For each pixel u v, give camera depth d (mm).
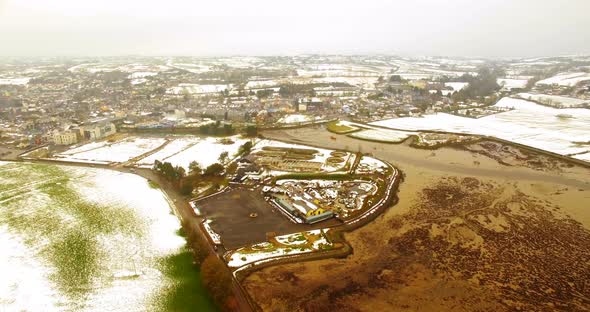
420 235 110625
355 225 115812
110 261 96938
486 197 139500
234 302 79062
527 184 153375
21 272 91812
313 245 103312
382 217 122625
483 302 81250
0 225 113312
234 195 138875
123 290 85750
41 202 130250
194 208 127688
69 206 127562
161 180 155625
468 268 94125
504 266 95062
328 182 152250
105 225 114938
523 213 126000
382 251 101875
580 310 78875
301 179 155625
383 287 86125
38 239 106375
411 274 91312
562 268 94250
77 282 88562
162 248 103250
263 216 121562
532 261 97375
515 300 82000
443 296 83125
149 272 92750
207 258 91188
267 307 79125
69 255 99250
